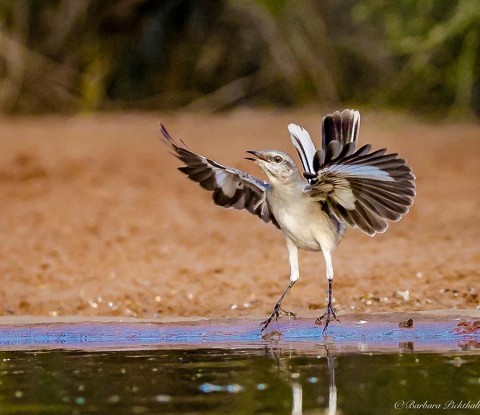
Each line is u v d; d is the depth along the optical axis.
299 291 12.35
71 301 12.30
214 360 9.16
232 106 36.44
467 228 16.34
